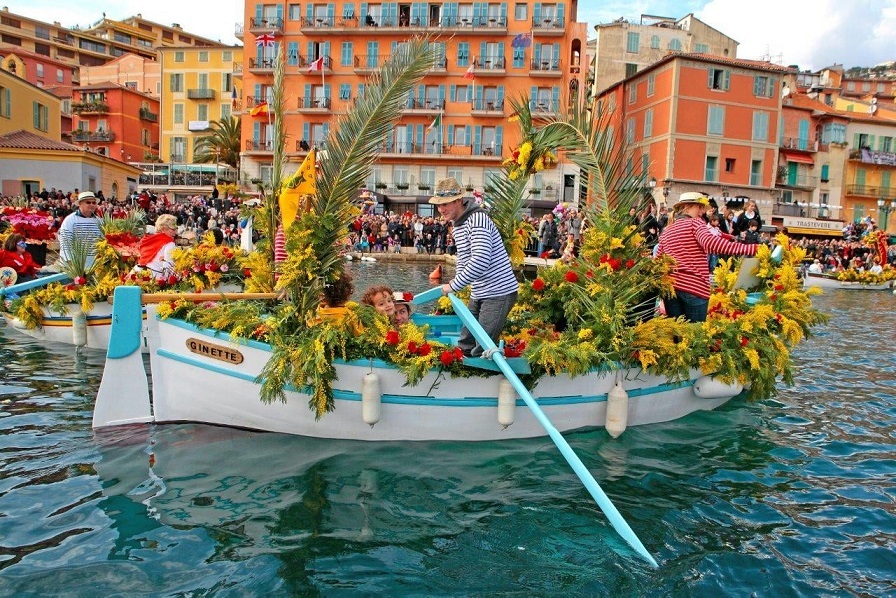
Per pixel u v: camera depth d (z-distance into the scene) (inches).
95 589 139.9
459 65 1790.1
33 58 2652.6
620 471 211.5
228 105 2410.2
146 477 193.5
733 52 2133.4
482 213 219.9
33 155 1217.4
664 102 1672.0
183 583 143.6
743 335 256.7
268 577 147.2
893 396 310.8
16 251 427.2
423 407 220.4
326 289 224.7
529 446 227.6
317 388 205.5
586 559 159.5
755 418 271.3
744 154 1712.6
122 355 227.9
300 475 198.1
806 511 186.5
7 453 206.7
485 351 209.6
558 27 1738.4
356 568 152.6
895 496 197.2
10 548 153.7
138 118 2518.5
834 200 2014.0
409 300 274.2
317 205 214.2
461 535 169.0
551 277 276.7
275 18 1827.0
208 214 1143.6
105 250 373.4
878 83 3181.6
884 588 149.3
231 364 220.4
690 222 285.7
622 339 235.3
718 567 156.5
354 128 211.0
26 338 376.5
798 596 145.9
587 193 265.1
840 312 657.0
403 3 1800.0
